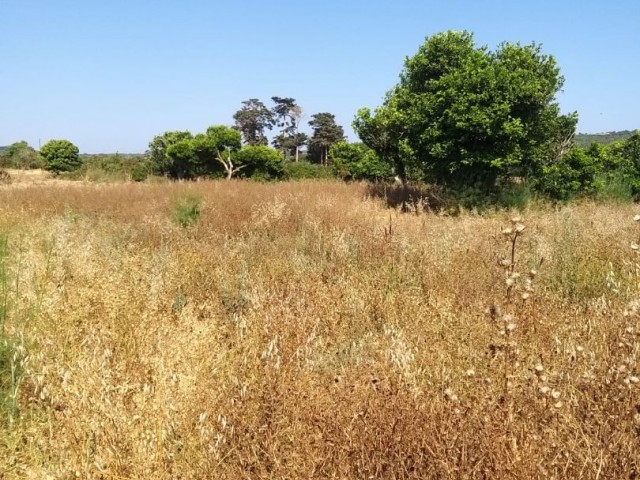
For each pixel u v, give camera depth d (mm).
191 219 9359
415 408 2477
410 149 13523
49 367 3332
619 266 5230
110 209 11672
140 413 2779
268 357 3127
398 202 13820
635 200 15953
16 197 13812
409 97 14914
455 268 5332
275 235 8250
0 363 3471
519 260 5316
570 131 15969
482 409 2445
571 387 2730
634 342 2957
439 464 2160
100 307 4211
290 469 2311
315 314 4172
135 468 2486
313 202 11461
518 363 2803
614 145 18922
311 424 2562
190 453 2588
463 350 3393
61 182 24219
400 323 4195
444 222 8992
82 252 5688
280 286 4984
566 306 4215
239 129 72250
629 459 2205
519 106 12430
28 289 4781
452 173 13219
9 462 2746
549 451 2244
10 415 3004
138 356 3498
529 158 13016
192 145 32656
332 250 6453
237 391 2848
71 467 2539
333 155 34094
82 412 2787
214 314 4273
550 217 9195
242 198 12148
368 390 2637
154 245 7301
